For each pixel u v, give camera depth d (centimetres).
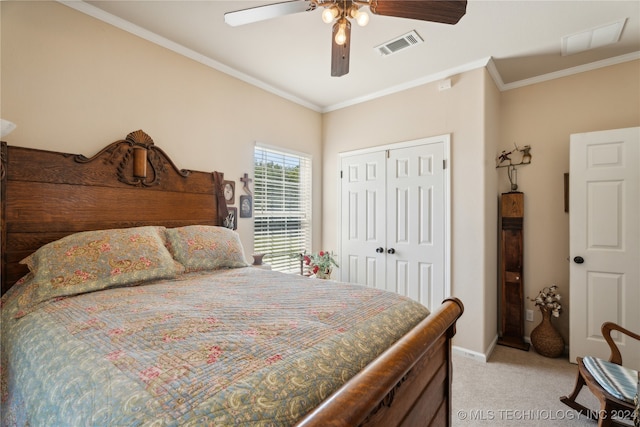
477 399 198
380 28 213
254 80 298
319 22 209
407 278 303
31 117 168
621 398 141
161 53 229
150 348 83
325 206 381
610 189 235
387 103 325
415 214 299
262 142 308
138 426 54
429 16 142
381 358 81
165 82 232
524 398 199
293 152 343
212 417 57
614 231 233
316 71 283
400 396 92
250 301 129
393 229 315
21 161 161
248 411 60
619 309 231
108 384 67
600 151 239
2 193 153
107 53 200
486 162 262
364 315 116
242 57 257
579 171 247
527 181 294
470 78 266
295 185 352
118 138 204
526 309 294
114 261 154
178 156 239
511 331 293
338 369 81
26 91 167
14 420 92
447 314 122
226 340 88
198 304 123
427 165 293
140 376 69
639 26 207
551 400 196
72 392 70
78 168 182
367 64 266
